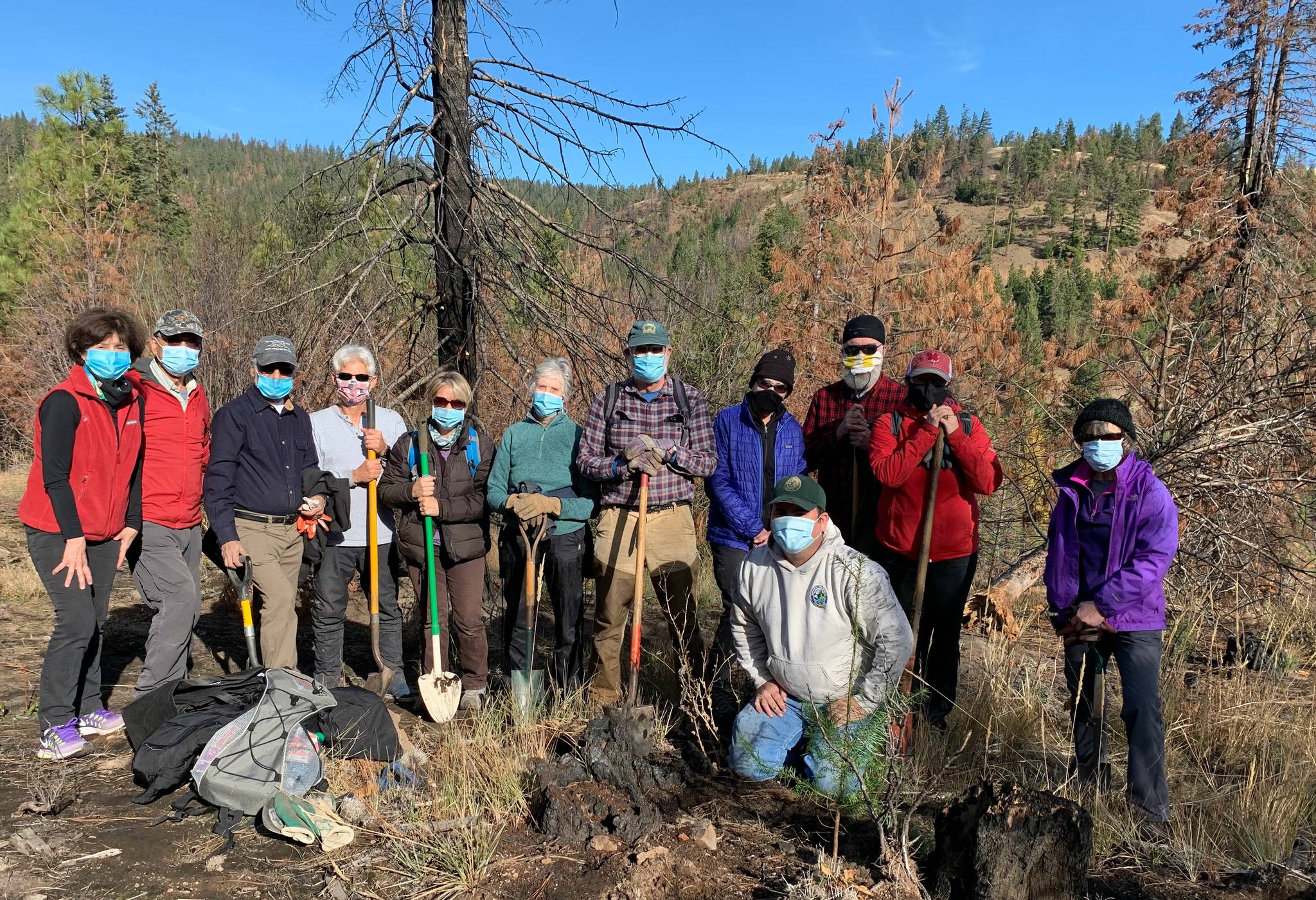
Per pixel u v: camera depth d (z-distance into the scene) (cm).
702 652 470
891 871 289
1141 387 799
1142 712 357
